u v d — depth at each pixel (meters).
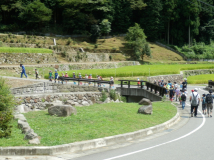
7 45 55.06
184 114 16.81
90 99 23.66
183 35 104.12
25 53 46.31
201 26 109.94
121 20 98.00
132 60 72.56
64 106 13.08
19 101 19.45
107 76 41.12
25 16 80.06
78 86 26.80
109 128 10.80
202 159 7.78
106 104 17.83
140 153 8.31
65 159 7.63
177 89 23.94
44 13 80.94
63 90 26.72
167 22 103.00
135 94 26.92
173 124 13.40
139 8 96.69
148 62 73.00
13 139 8.88
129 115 13.70
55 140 8.88
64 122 11.60
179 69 53.50
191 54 88.44
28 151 7.87
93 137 9.48
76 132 9.95
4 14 83.94
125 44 82.25
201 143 9.61
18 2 81.25
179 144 9.45
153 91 26.69
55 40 73.25
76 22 87.81
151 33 97.31
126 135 10.05
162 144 9.44
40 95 20.91
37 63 47.62
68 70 47.03
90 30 88.12
